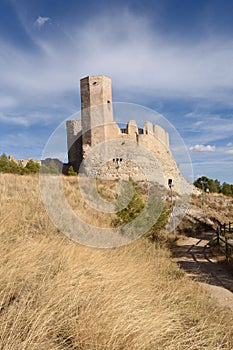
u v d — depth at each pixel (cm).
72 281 388
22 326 277
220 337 394
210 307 520
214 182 5269
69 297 349
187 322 422
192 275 793
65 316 309
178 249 1282
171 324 373
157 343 329
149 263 699
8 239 496
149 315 367
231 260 995
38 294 336
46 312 304
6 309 299
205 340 365
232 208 3023
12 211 727
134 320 338
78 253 538
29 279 371
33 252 454
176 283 595
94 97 2530
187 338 358
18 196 981
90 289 388
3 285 335
